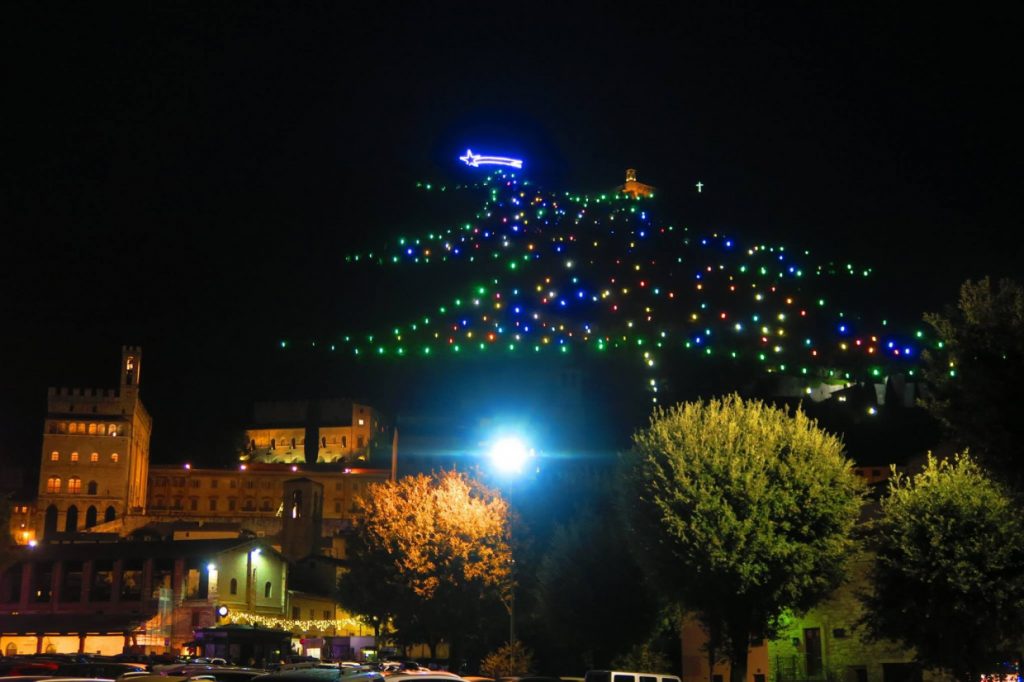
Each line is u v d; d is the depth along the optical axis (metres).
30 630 73.75
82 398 154.62
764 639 35.72
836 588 32.47
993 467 20.97
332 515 151.00
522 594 52.38
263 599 82.69
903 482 36.19
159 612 75.50
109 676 31.69
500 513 52.94
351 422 173.38
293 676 19.58
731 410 33.94
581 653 47.50
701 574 31.36
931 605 28.28
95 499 150.75
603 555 43.94
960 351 21.09
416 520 53.25
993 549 27.72
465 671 52.12
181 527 116.31
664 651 47.38
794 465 31.92
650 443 34.03
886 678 34.78
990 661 27.89
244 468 159.62
